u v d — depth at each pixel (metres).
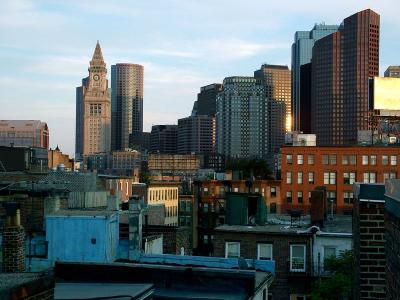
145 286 13.52
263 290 20.05
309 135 134.25
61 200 34.22
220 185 120.44
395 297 12.75
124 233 29.75
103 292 12.85
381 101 127.94
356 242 19.11
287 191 129.50
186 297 15.15
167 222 124.62
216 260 22.44
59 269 15.59
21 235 21.09
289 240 38.59
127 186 102.94
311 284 37.59
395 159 126.75
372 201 17.56
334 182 128.62
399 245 12.13
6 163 62.91
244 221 43.66
